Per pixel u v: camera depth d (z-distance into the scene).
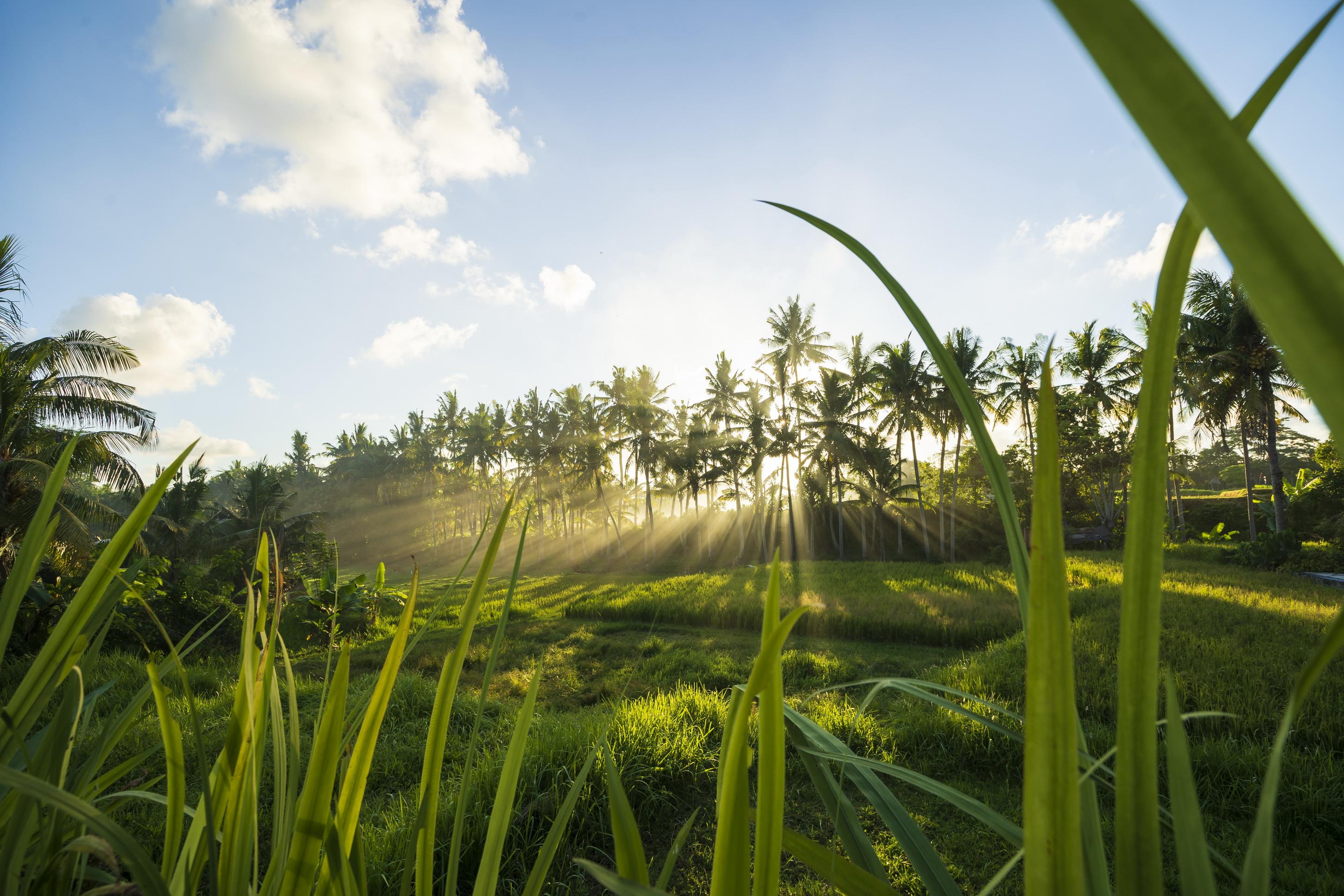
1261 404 20.83
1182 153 0.27
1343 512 21.30
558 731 4.73
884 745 4.93
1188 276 0.43
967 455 32.56
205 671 7.14
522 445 44.38
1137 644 0.46
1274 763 0.37
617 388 38.75
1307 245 0.26
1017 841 0.60
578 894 3.38
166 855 0.70
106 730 0.83
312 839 0.64
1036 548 0.44
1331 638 0.32
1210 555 21.12
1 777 0.53
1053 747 0.44
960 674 7.20
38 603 7.39
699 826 3.96
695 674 8.60
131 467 12.41
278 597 0.76
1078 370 29.66
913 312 0.59
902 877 3.33
